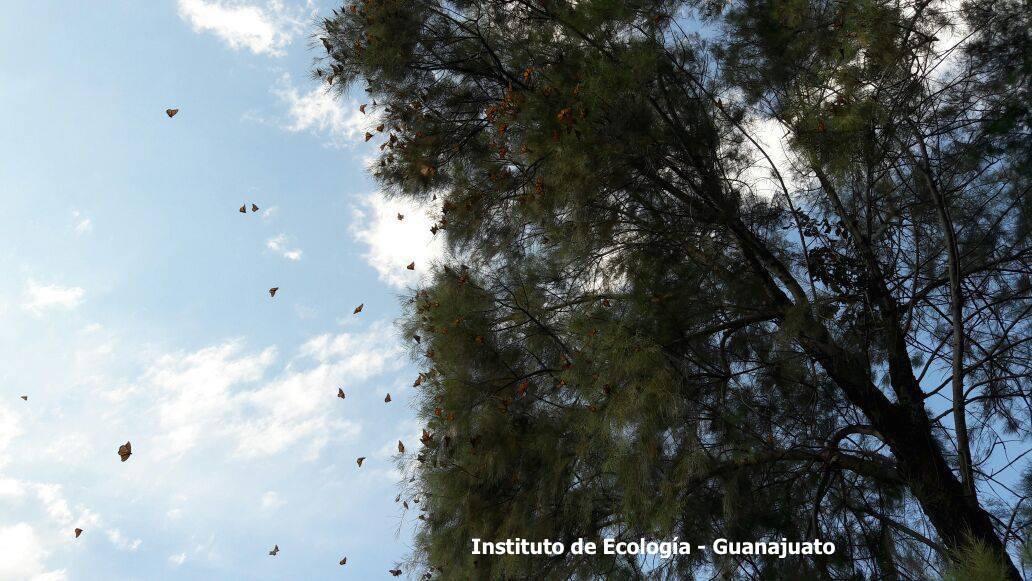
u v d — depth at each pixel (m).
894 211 5.50
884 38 4.12
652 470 4.12
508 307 5.26
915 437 4.68
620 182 4.77
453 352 5.04
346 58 5.57
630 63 4.50
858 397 4.82
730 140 5.91
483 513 4.88
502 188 5.47
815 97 4.27
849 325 4.76
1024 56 4.63
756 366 4.95
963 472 4.43
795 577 4.44
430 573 5.18
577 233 4.83
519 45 5.24
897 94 4.25
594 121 4.48
